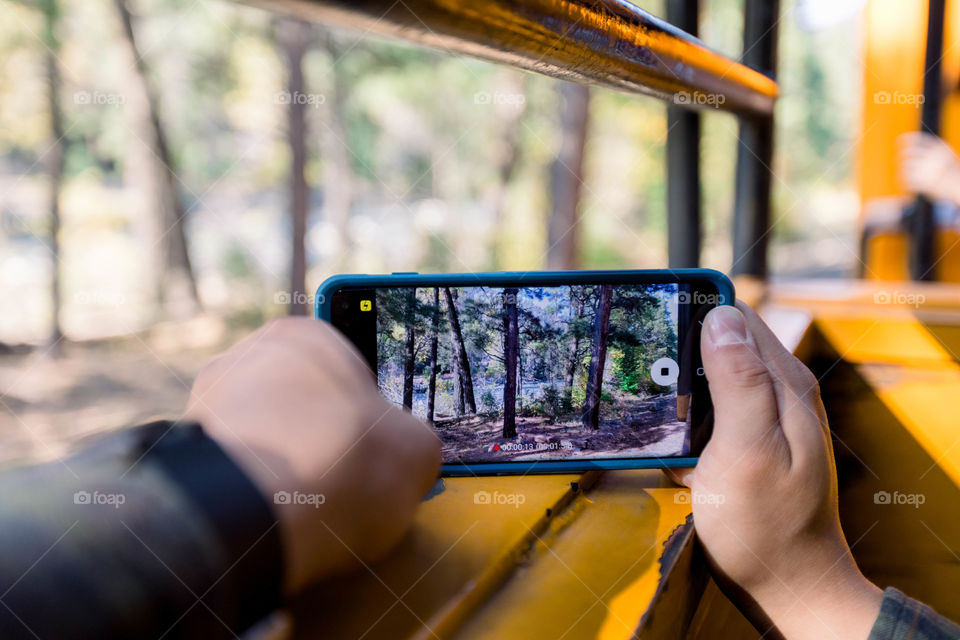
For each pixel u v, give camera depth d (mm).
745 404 454
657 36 568
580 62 476
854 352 955
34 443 4934
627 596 387
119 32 8430
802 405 461
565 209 7633
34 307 7957
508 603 380
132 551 199
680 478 558
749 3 1122
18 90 8438
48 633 179
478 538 433
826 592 440
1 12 7930
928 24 1524
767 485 439
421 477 374
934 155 1503
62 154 8969
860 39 1653
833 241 9188
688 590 471
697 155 1097
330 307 588
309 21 343
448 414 577
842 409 923
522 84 9172
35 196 9023
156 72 8969
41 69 8406
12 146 8875
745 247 1215
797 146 9852
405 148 10727
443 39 378
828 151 9750
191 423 269
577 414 583
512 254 10117
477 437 567
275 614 251
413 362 585
